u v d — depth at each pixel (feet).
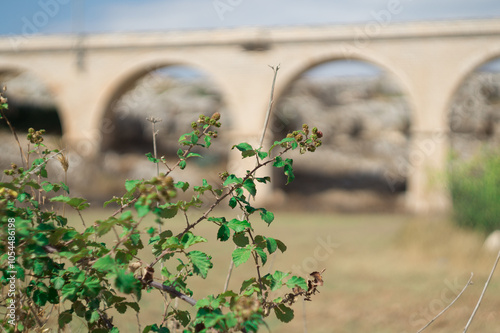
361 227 46.88
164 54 86.43
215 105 118.73
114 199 5.16
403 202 80.02
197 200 5.47
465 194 33.76
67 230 5.12
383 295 19.74
